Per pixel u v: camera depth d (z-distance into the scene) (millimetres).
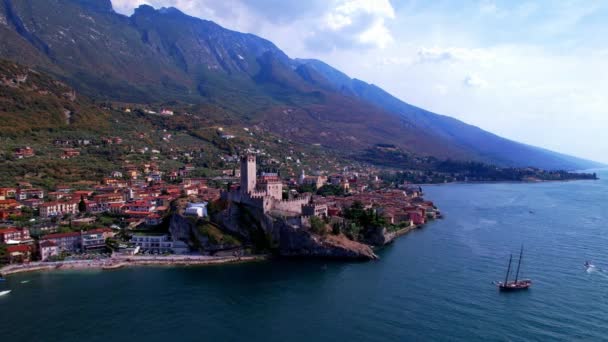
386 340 112625
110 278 161750
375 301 137000
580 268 166000
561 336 112938
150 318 126250
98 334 116688
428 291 144125
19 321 123875
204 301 138875
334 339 113688
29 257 179500
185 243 198500
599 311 127062
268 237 198375
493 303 133375
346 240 197875
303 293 145375
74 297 142000
